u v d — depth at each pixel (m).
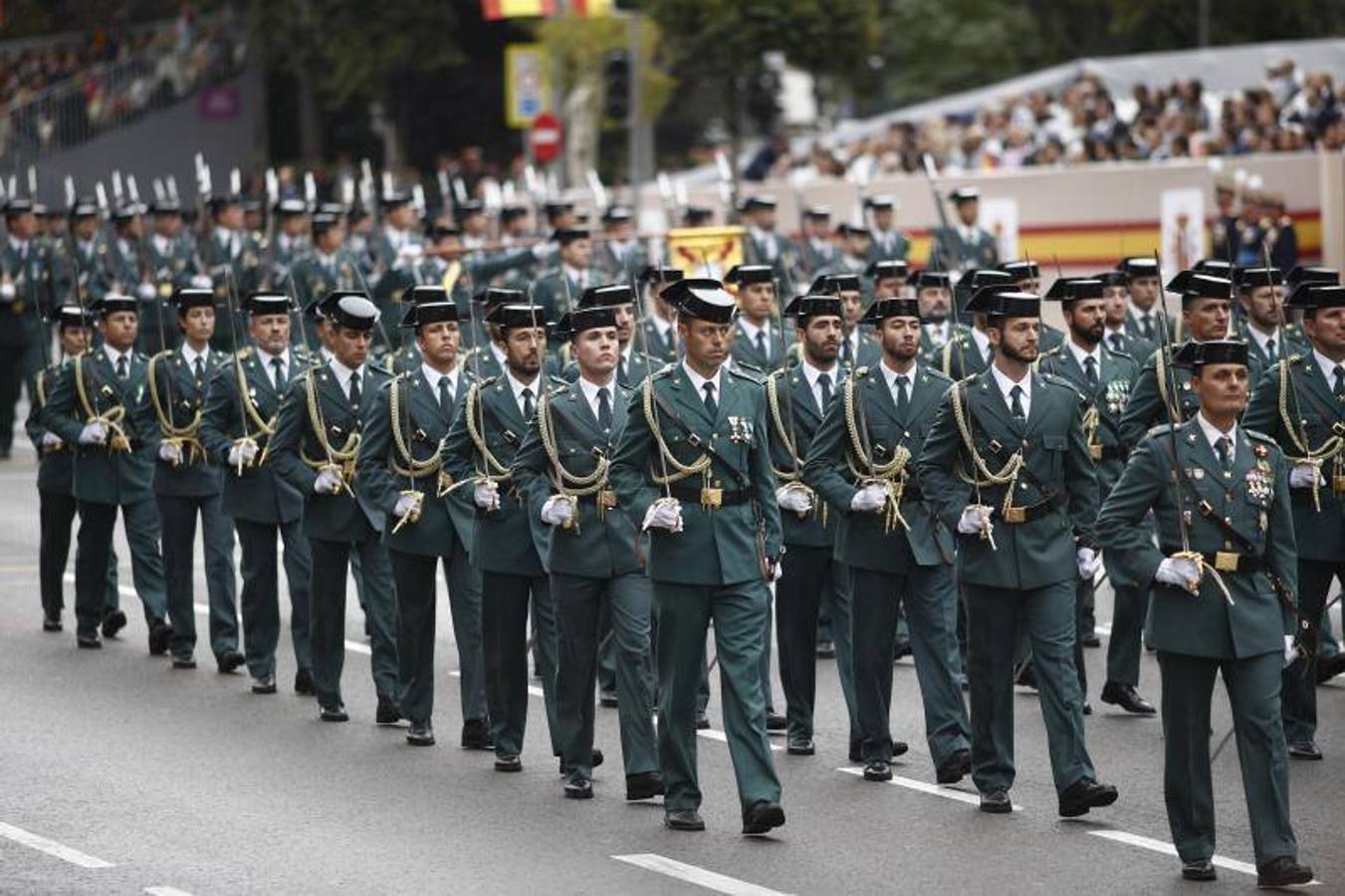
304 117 111.50
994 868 23.88
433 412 30.64
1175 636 23.58
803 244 58.25
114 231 60.62
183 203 112.88
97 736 30.47
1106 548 24.17
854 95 111.44
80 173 111.56
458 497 30.14
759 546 25.89
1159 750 29.55
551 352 37.62
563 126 94.31
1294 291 30.17
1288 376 29.70
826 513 29.38
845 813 26.36
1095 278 35.22
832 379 31.06
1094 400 34.03
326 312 32.75
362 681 34.66
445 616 40.09
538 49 89.94
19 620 39.47
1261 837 23.17
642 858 24.30
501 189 86.44
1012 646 26.53
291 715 32.16
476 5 110.12
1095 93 68.75
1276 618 23.59
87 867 23.94
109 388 36.62
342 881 23.41
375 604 31.80
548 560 27.41
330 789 27.56
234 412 34.38
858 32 82.56
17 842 24.95
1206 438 23.91
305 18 105.50
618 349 28.92
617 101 76.12
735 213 57.97
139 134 112.50
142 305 59.66
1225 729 30.53
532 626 35.19
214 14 119.56
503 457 29.02
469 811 26.45
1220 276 34.19
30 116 111.75
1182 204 60.19
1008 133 68.31
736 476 25.88
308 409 32.28
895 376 28.86
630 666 26.95
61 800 26.88
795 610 29.61
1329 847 24.81
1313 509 29.81
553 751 29.38
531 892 22.97
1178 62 77.06
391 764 29.05
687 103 105.50
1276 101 66.25
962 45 110.38
